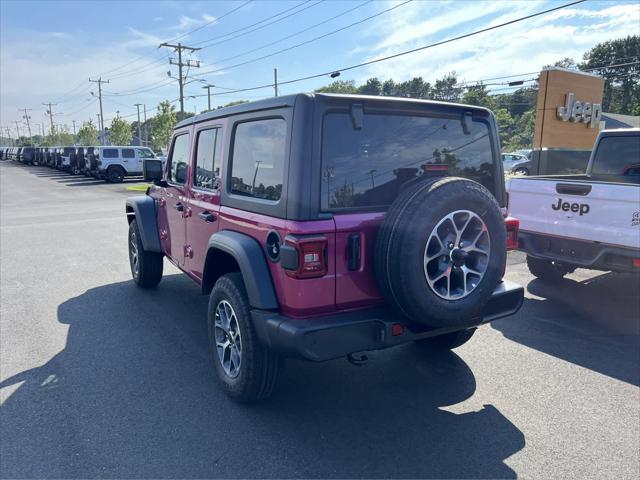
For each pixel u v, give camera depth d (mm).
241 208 3428
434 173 3385
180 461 2877
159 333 4863
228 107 3705
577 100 15266
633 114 85188
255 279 3053
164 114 63344
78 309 5586
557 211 5543
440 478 2736
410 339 3068
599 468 2816
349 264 2947
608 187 5008
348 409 3473
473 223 3006
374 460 2895
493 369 4109
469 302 3020
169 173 5262
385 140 3135
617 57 88250
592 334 4871
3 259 8156
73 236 10383
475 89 78125
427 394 3689
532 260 6504
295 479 2732
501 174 3787
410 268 2777
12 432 3160
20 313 5449
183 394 3662
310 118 2834
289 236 2818
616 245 5000
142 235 5672
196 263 4438
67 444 3035
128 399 3584
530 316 5391
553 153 13219
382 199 3125
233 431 3186
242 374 3316
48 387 3760
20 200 18453
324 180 2893
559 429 3211
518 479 2727
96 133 96375
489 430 3203
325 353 2840
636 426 3246
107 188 24406
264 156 3211
